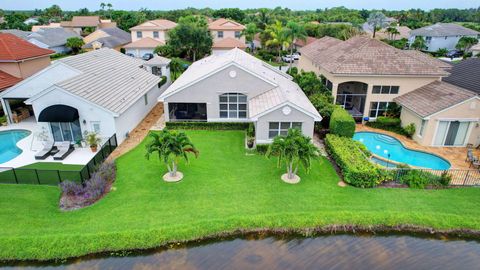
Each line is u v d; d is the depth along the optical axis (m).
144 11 145.62
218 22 85.62
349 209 18.34
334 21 128.12
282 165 23.28
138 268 14.98
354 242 16.70
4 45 34.09
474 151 26.58
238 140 27.89
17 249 15.40
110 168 21.38
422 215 17.94
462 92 27.02
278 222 17.44
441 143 27.45
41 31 80.62
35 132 28.62
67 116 24.20
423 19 138.62
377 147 27.55
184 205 18.48
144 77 37.34
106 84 29.55
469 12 158.25
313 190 20.16
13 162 23.12
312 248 16.31
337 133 26.23
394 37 93.44
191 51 69.50
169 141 19.80
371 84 31.33
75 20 107.69
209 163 23.48
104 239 15.98
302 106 24.70
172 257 15.62
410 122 29.52
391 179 20.92
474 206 18.72
